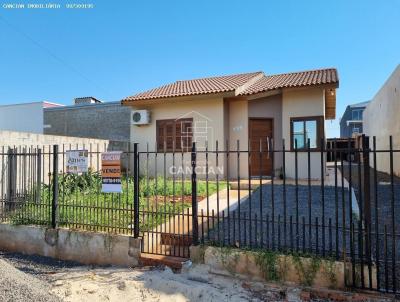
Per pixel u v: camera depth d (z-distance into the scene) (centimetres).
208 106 1329
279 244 461
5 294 391
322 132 1220
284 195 459
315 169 1237
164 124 1414
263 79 1517
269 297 419
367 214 415
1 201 731
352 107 4091
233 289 441
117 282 477
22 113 2166
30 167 770
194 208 512
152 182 1105
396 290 395
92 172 896
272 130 1320
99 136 1994
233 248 479
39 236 645
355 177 1352
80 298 434
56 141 1052
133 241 554
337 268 412
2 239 687
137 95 1508
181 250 556
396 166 1409
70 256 611
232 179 1274
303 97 1249
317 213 695
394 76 1399
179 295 434
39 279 495
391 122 1484
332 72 1352
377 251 399
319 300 405
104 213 626
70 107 2077
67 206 652
